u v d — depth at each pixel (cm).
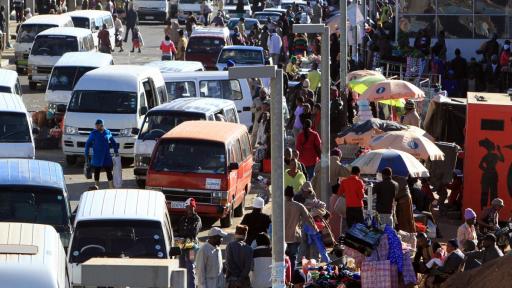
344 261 4306
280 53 11100
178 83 7238
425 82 8262
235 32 12000
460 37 9812
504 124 5619
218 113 6175
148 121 5928
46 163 4478
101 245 3700
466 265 4044
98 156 5684
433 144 5325
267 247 3866
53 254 2847
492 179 5634
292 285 3922
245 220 4172
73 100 6594
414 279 3969
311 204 4634
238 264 3766
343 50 6919
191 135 5197
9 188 4159
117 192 4016
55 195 4178
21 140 5775
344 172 5091
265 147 6341
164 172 5109
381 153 4906
